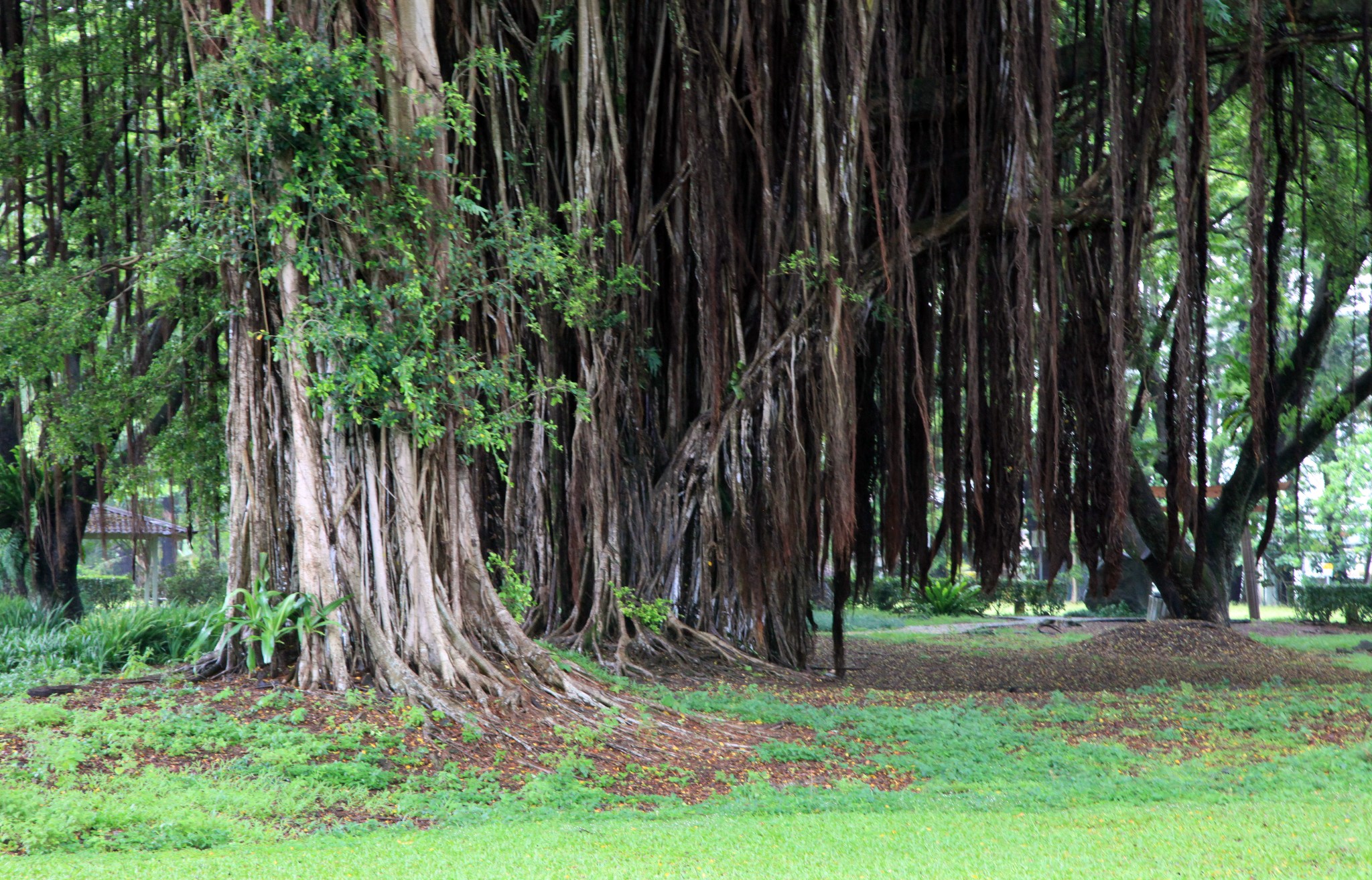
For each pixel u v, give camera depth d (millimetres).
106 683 10094
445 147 11781
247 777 7883
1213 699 13000
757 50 14453
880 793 8344
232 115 10047
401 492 10586
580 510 14609
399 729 9188
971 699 13281
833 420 13906
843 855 5926
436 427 10531
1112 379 14016
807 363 14664
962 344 15594
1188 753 9938
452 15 13680
